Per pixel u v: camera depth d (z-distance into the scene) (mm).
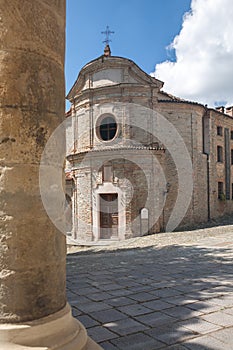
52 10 2510
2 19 2266
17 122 2273
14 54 2285
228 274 7520
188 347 3570
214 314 4660
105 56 19891
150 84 19641
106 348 3588
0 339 2139
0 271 2203
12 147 2258
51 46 2475
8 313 2195
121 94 19672
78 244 19578
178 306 5062
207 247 12648
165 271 8055
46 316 2328
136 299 5504
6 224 2221
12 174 2248
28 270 2260
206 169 23266
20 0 2309
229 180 26062
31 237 2279
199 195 22125
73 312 4863
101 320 4488
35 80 2355
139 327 4199
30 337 2193
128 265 9203
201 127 22922
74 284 6789
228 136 26359
